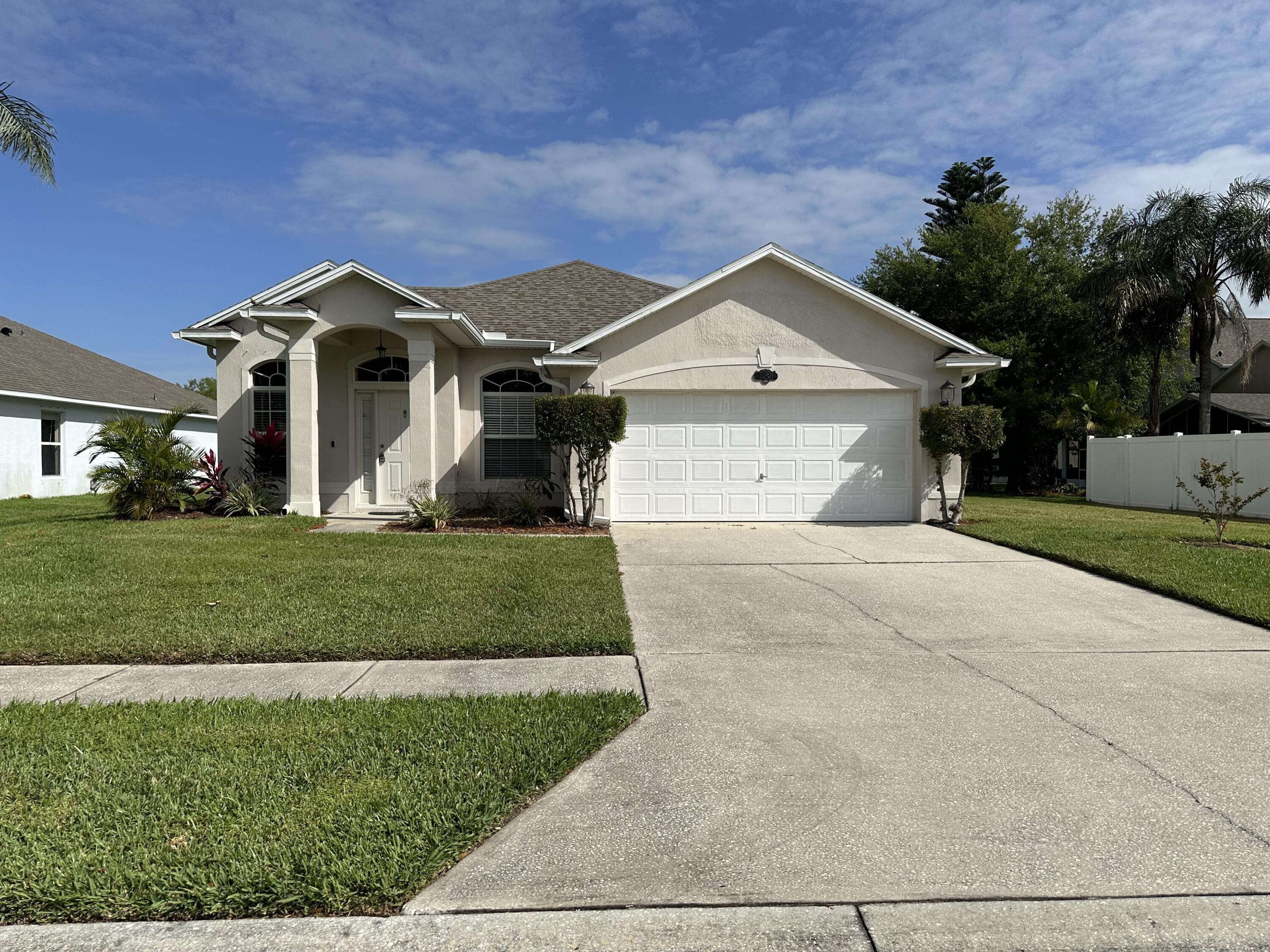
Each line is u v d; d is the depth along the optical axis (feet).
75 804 10.82
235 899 8.73
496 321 49.24
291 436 41.93
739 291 43.55
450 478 44.55
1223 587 25.32
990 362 42.86
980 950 8.29
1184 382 106.52
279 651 18.06
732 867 9.68
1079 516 51.03
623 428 40.34
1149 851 10.03
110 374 80.84
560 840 10.30
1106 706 15.31
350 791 11.21
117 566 27.14
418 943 8.30
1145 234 72.23
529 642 18.83
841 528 41.70
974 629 21.33
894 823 10.74
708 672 17.44
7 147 38.32
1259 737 13.75
